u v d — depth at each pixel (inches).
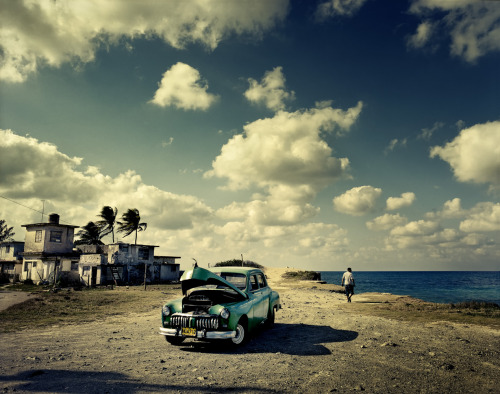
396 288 2368.4
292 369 201.0
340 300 738.8
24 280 1355.8
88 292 861.2
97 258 1325.0
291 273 1882.4
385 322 390.3
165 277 1673.2
